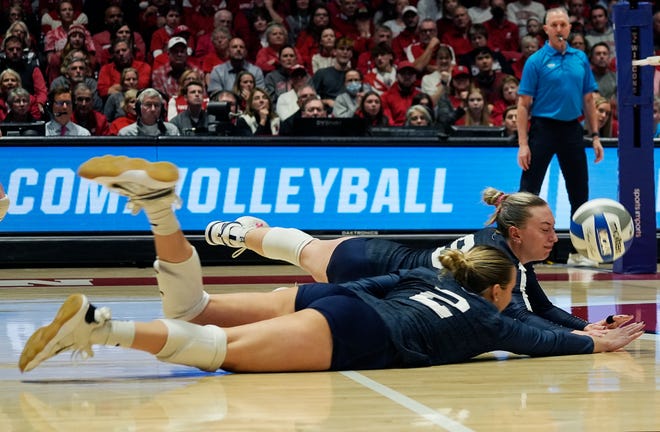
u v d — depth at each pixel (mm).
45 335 3725
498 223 5039
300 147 10938
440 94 13336
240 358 4164
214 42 13836
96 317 3797
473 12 15266
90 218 10703
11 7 13836
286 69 13500
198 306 4398
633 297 7770
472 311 4477
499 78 13992
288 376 4188
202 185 10820
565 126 9953
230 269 10508
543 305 5188
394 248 5258
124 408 3535
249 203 10867
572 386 3971
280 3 14711
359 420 3311
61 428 3217
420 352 4406
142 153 10680
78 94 11773
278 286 8609
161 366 4527
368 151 11055
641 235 9914
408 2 14992
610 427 3199
